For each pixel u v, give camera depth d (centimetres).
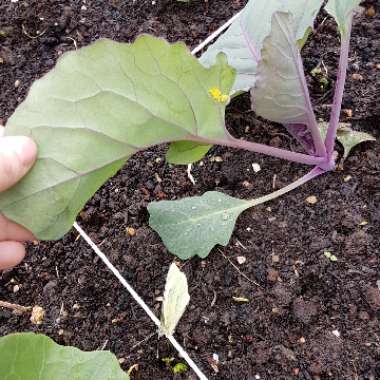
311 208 22
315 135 21
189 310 21
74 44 29
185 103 17
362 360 19
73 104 17
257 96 19
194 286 21
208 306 21
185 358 20
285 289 21
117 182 24
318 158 22
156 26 28
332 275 21
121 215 24
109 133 17
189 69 17
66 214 17
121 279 22
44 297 23
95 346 21
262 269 21
